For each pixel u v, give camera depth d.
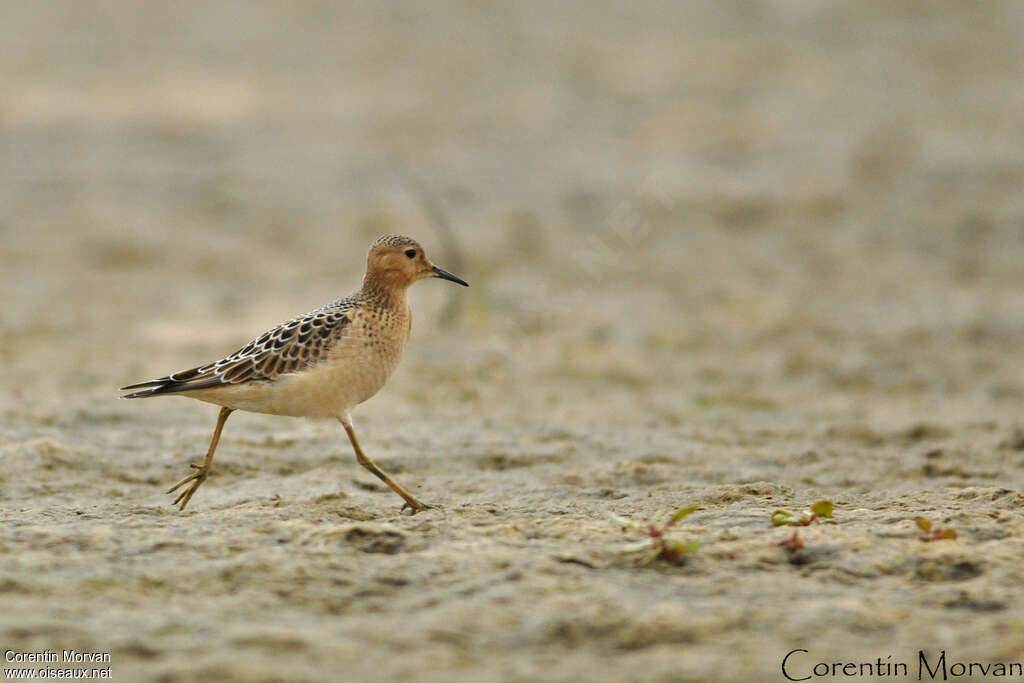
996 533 8.44
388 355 9.84
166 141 30.52
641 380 16.52
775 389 16.09
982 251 22.61
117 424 13.21
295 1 43.41
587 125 30.92
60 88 34.59
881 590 7.43
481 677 6.32
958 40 35.91
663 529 8.48
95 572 7.59
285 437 12.60
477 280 21.44
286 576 7.54
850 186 25.98
